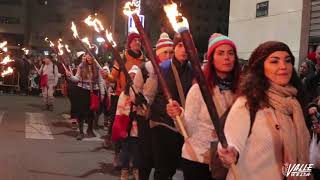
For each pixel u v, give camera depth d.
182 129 3.73
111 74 7.93
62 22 65.75
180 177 7.38
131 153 6.79
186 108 3.97
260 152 3.09
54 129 12.06
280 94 3.14
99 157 8.80
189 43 2.96
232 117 3.16
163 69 5.09
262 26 11.75
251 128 3.12
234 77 3.95
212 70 3.96
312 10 10.13
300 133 3.10
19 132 11.27
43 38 67.56
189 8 50.66
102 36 5.64
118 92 8.01
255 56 3.25
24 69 23.30
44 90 17.05
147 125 5.64
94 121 12.22
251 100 3.13
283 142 3.07
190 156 4.02
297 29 10.43
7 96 21.72
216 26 51.28
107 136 9.71
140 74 5.55
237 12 12.95
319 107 4.78
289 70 3.16
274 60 3.15
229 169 3.23
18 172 7.36
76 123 12.02
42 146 9.63
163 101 5.05
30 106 17.69
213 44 3.92
